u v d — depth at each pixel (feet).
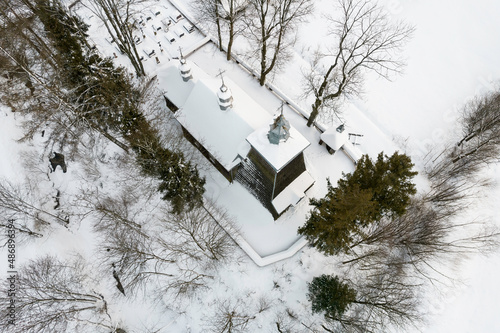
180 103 143.33
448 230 143.84
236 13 152.66
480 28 193.16
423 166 160.35
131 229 130.00
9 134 147.95
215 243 122.11
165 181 118.42
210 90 128.57
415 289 136.36
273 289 127.54
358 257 125.49
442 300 137.08
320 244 116.57
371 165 109.29
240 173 133.80
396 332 129.49
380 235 122.31
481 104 151.64
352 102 169.99
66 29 128.77
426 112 170.81
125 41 151.53
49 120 142.72
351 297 112.57
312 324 124.16
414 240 131.13
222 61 172.04
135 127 119.65
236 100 131.23
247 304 125.90
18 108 148.66
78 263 129.90
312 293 122.62
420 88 176.24
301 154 124.06
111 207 133.39
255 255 128.98
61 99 124.06
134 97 139.23
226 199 139.54
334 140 143.23
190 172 122.52
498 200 154.61
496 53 187.01
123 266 125.90
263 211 136.46
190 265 131.23
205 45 176.04
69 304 122.72
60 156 144.87
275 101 163.43
